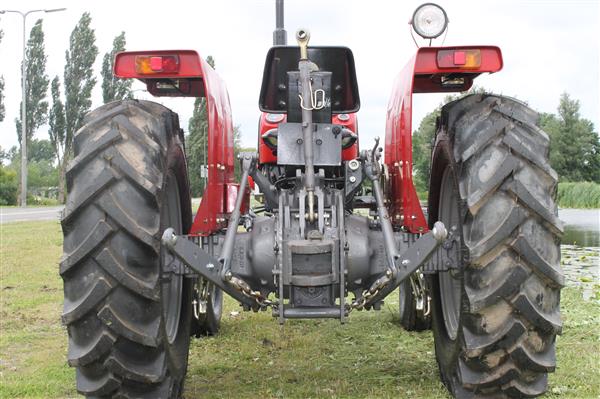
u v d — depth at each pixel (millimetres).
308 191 3289
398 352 4535
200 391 3732
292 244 3084
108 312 2748
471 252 2764
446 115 3262
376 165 3719
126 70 3238
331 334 5090
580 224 15695
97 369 2846
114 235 2771
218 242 3451
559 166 48844
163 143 3039
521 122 2922
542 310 2783
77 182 2801
